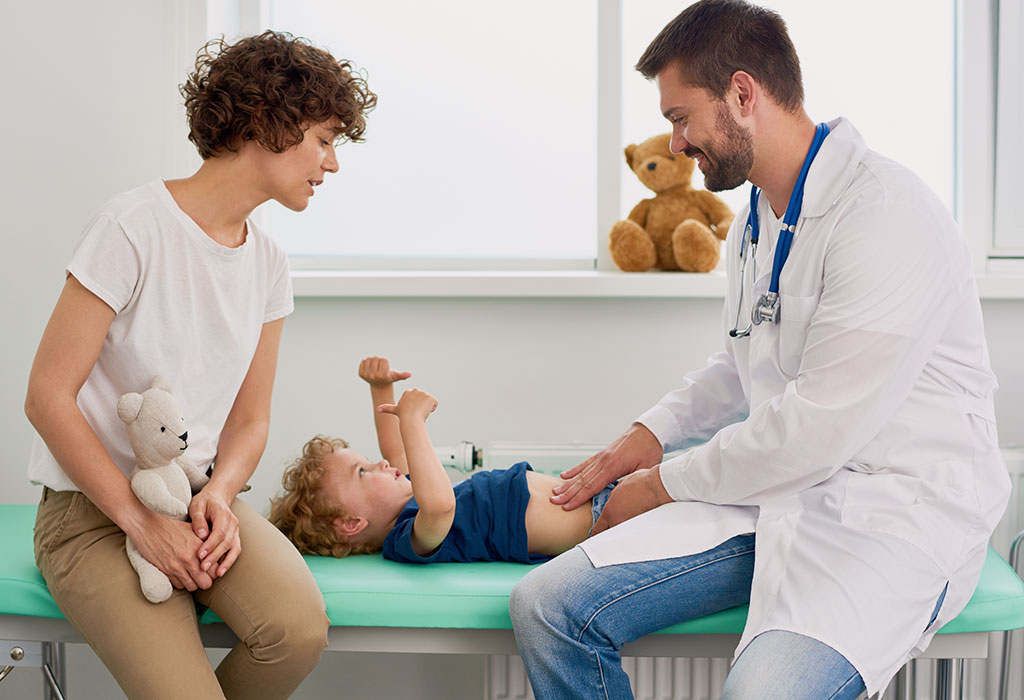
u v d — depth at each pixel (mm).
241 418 1608
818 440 1348
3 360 2115
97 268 1346
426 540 1573
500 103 2273
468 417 2154
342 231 2312
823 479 1403
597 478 1666
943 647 1438
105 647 1318
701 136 1474
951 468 1373
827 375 1351
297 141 1417
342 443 1786
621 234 2109
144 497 1328
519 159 2283
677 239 2072
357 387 2154
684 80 1459
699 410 1729
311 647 1362
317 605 1390
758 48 1439
